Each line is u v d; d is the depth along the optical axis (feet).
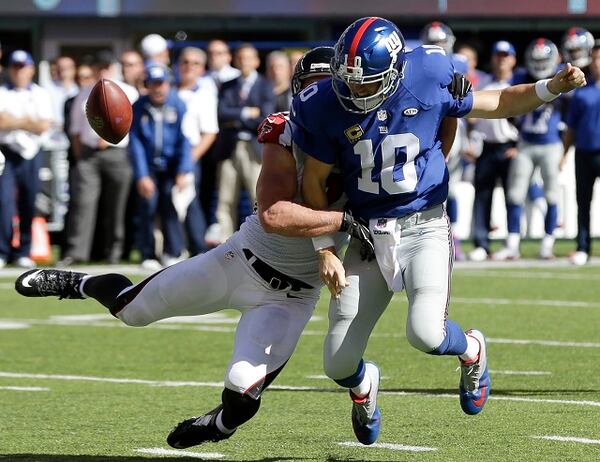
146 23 200.34
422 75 53.62
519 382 77.56
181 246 146.92
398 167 54.13
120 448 60.64
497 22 202.80
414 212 55.21
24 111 149.89
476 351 58.80
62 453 59.52
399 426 64.90
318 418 67.62
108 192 152.87
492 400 71.82
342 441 61.57
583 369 82.17
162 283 57.26
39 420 67.77
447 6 199.62
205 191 155.02
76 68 181.98
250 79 144.15
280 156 53.83
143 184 142.51
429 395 73.97
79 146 151.43
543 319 107.14
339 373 55.47
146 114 142.10
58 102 179.52
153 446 61.11
